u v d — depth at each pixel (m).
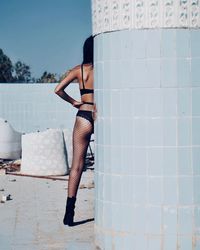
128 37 5.08
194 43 5.03
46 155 11.54
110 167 5.27
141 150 5.11
